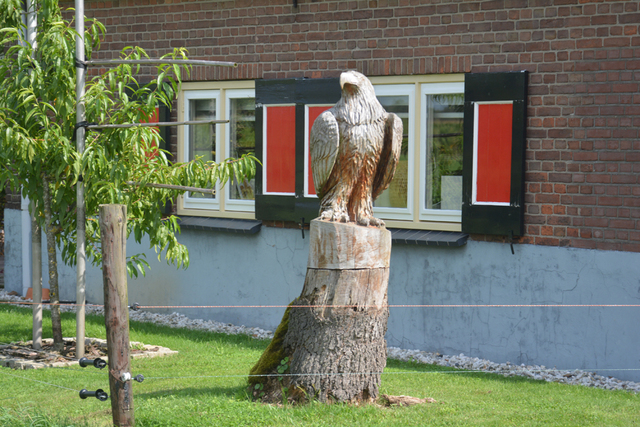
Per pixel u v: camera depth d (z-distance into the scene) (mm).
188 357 7691
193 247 10188
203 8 9914
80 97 7105
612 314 7410
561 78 7645
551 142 7719
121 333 4418
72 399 5832
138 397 5836
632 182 7305
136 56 7457
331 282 5383
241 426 4855
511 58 7922
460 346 8266
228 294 9914
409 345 8586
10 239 12094
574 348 7625
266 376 5547
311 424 4895
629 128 7309
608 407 5992
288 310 5699
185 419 4949
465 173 8133
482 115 8039
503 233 7906
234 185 10062
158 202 7531
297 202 9195
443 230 8516
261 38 9523
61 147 6863
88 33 7566
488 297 8094
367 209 5742
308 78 9125
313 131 5457
